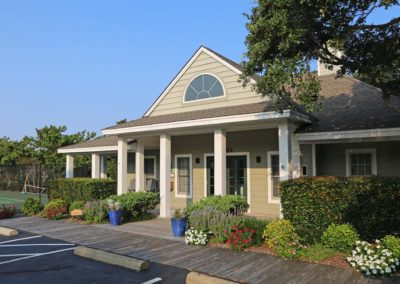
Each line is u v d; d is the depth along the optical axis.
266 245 8.46
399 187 7.71
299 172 11.33
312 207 8.89
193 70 15.03
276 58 7.27
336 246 7.44
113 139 19.72
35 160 32.91
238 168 14.90
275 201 13.74
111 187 15.91
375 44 7.87
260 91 8.06
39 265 7.50
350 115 11.86
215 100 14.21
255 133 14.47
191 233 9.12
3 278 6.62
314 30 7.12
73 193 16.05
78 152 20.39
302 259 7.33
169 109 15.73
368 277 6.25
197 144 16.44
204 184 16.08
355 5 6.82
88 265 7.47
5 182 33.03
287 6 6.59
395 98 12.49
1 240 10.04
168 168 13.87
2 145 36.16
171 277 6.59
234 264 7.23
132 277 6.63
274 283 6.10
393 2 6.09
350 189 8.38
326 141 11.51
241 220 8.99
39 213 14.66
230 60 14.55
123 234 10.57
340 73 8.62
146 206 13.55
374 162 11.90
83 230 11.34
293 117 10.48
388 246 6.54
